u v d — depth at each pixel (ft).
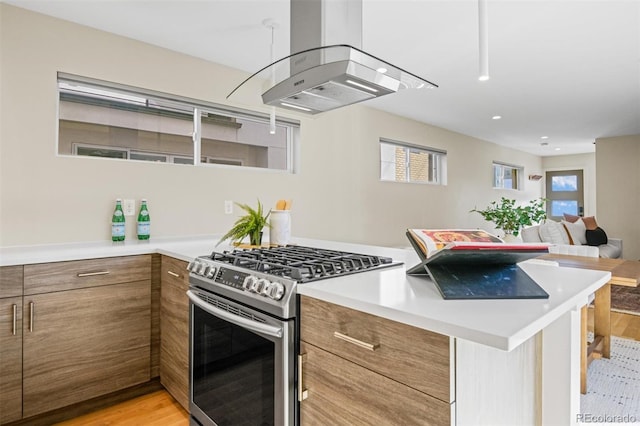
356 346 3.25
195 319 5.54
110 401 6.72
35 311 5.84
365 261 4.90
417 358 2.80
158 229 8.62
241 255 5.54
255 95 6.42
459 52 8.93
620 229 20.20
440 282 3.30
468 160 19.04
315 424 3.65
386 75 4.87
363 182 13.34
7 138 6.91
